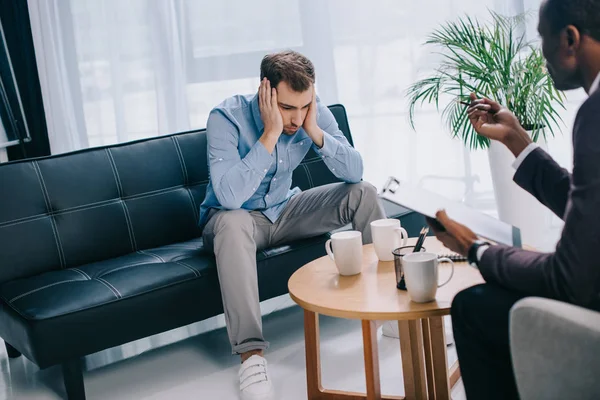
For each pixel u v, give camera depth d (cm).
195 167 292
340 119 316
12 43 404
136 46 408
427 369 195
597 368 121
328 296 177
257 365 222
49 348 212
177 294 234
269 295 253
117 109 411
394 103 392
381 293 175
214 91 407
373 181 403
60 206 266
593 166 126
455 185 390
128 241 276
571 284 129
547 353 127
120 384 244
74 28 407
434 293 166
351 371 231
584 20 138
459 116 321
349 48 393
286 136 256
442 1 373
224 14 400
